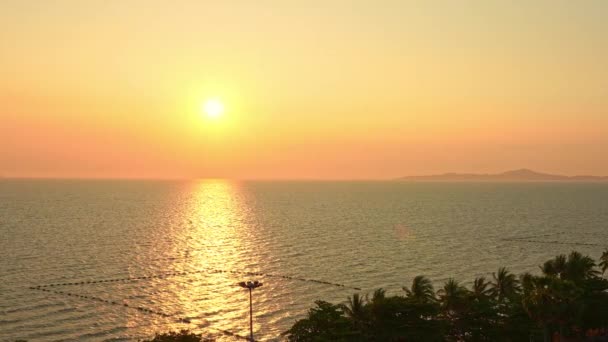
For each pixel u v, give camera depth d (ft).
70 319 383.45
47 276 508.12
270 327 371.97
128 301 431.02
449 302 266.77
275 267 568.41
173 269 552.41
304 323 248.73
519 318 266.98
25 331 356.38
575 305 250.57
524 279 268.21
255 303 429.79
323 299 444.96
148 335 353.31
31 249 653.71
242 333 360.28
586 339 271.28
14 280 490.08
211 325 376.07
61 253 629.51
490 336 262.26
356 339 239.50
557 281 251.39
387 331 243.60
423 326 246.27
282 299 443.32
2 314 390.21
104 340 342.03
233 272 542.16
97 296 443.32
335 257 626.64
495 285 305.53
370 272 545.03
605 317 279.28
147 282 495.00
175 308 414.00
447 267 577.02
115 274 522.88
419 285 281.33
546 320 252.42
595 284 287.48
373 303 254.47
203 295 452.76
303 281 505.66
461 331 265.34
